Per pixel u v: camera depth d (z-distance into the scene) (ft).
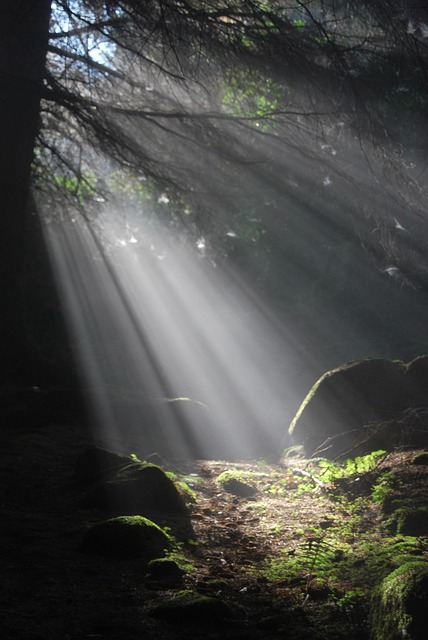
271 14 32.48
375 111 35.37
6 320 38.73
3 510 21.57
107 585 15.70
